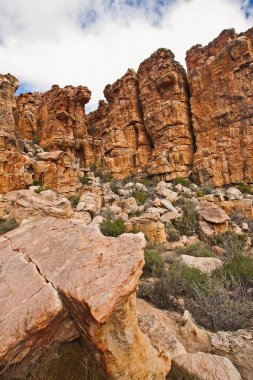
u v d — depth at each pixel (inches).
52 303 106.2
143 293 263.7
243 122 949.8
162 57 1232.2
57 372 106.2
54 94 1306.6
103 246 130.6
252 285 295.3
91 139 1368.1
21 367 104.5
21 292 121.3
